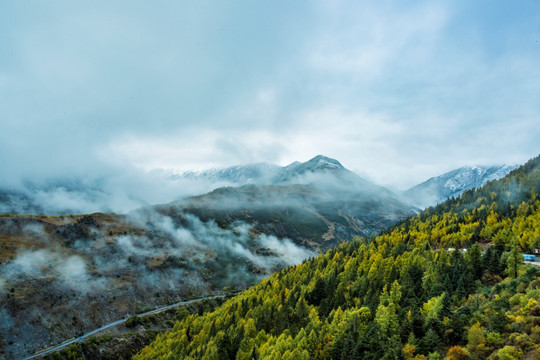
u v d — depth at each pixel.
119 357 159.38
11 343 149.25
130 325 187.75
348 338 92.25
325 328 103.19
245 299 159.25
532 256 115.00
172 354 130.12
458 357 71.50
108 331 178.00
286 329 114.25
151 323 198.00
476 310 85.25
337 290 131.12
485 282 106.88
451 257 124.19
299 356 93.56
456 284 105.81
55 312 176.75
